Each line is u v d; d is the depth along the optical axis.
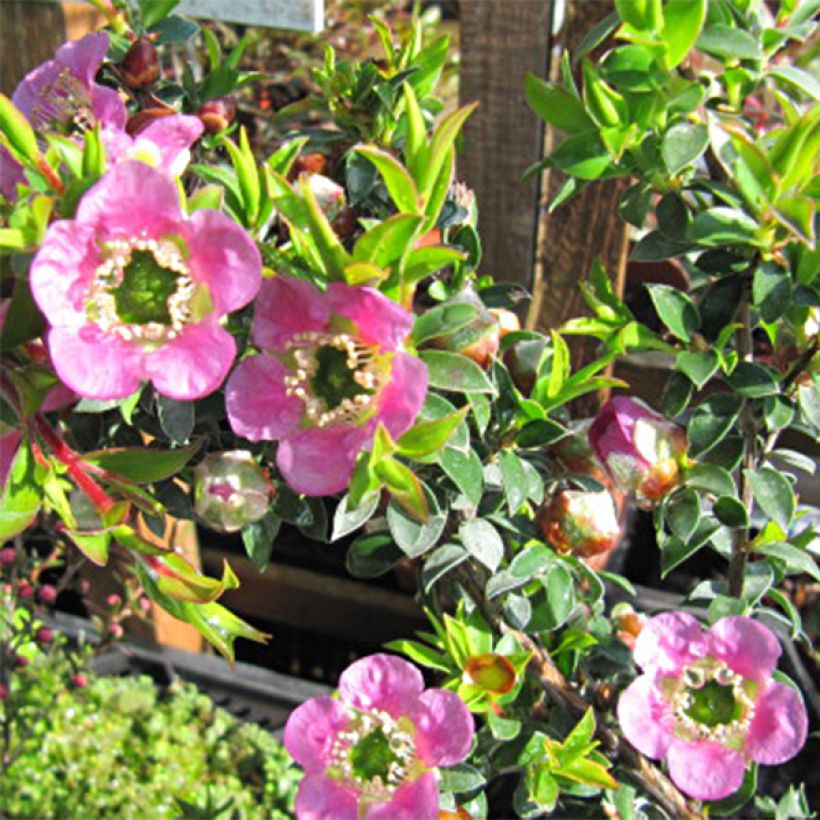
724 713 0.19
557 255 0.33
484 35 0.31
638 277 0.40
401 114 0.23
